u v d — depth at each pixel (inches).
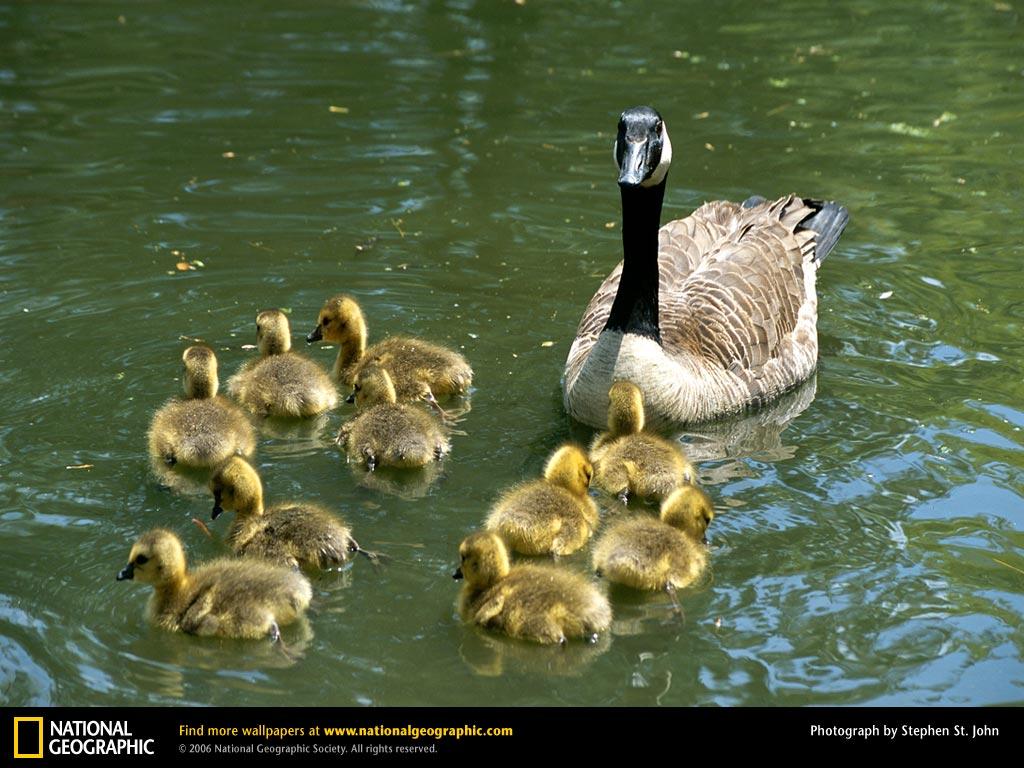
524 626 301.4
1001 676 287.3
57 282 496.7
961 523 349.4
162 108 655.1
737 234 490.9
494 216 560.1
